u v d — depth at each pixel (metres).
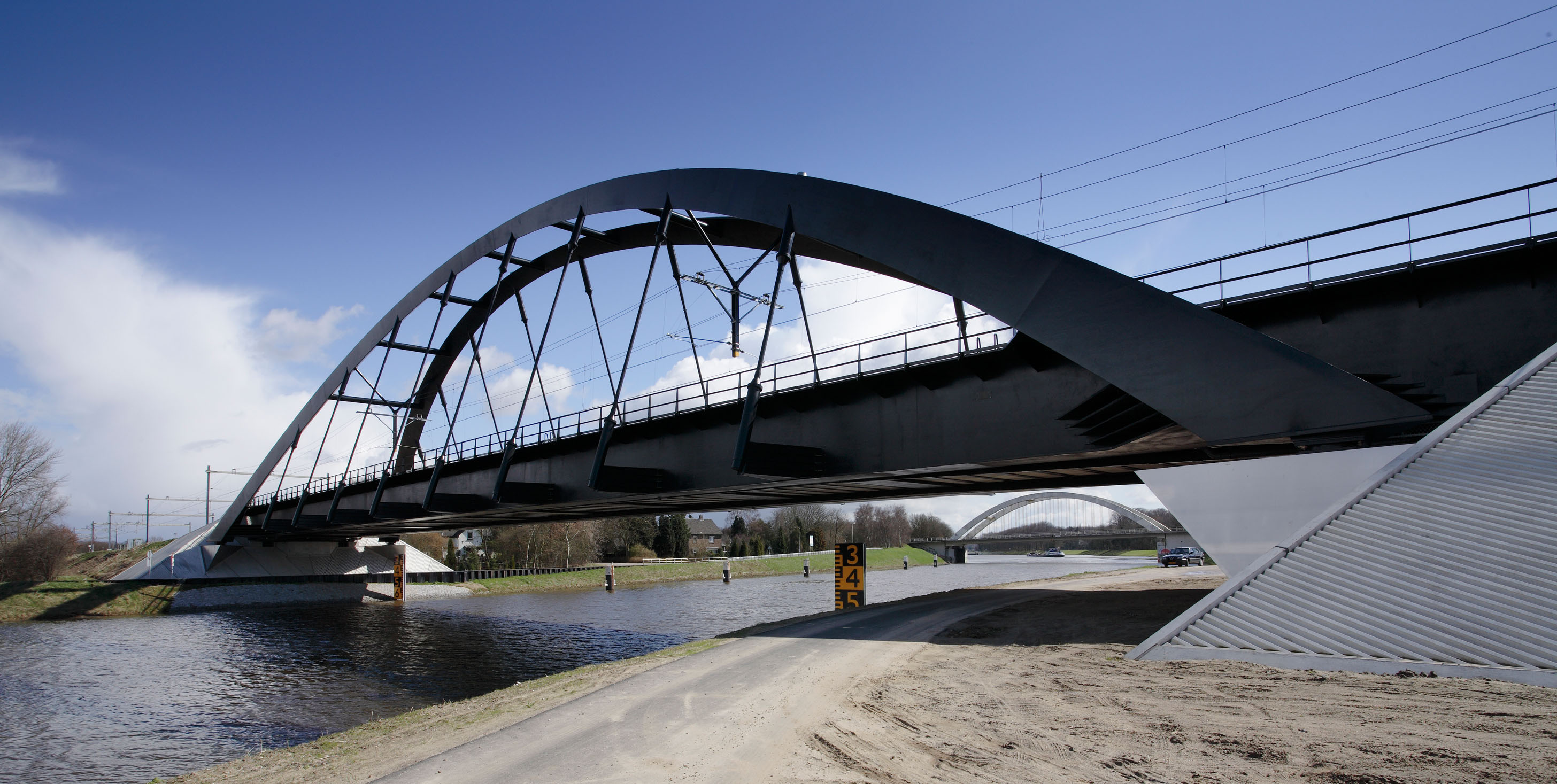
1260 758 7.80
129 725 23.25
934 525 191.12
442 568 83.38
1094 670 13.04
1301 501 14.59
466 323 50.88
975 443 20.61
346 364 54.06
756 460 23.02
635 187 30.41
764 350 23.48
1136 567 70.62
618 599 66.31
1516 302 13.82
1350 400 14.07
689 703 11.82
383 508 43.09
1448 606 11.08
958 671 13.93
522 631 44.53
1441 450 13.52
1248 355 15.08
